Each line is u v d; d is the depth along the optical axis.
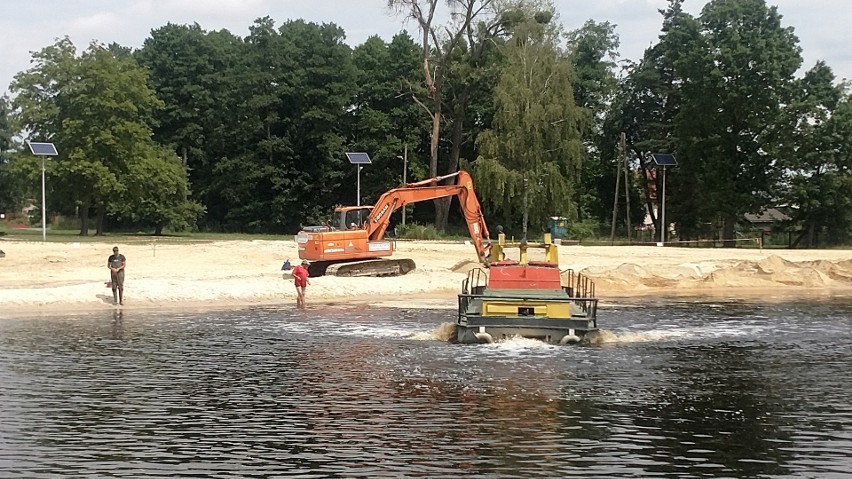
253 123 96.81
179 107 100.56
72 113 77.25
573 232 77.44
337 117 98.12
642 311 31.67
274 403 15.20
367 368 18.86
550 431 13.22
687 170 79.75
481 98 90.00
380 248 40.69
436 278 40.62
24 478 10.90
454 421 13.84
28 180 76.44
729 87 74.56
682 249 60.88
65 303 32.19
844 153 71.06
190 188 98.06
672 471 11.20
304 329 25.64
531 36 75.19
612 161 92.12
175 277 40.16
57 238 67.44
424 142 99.44
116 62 78.56
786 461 11.69
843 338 24.25
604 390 16.42
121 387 16.64
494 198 72.12
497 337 22.59
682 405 15.14
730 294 39.81
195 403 15.21
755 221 93.06
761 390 16.48
